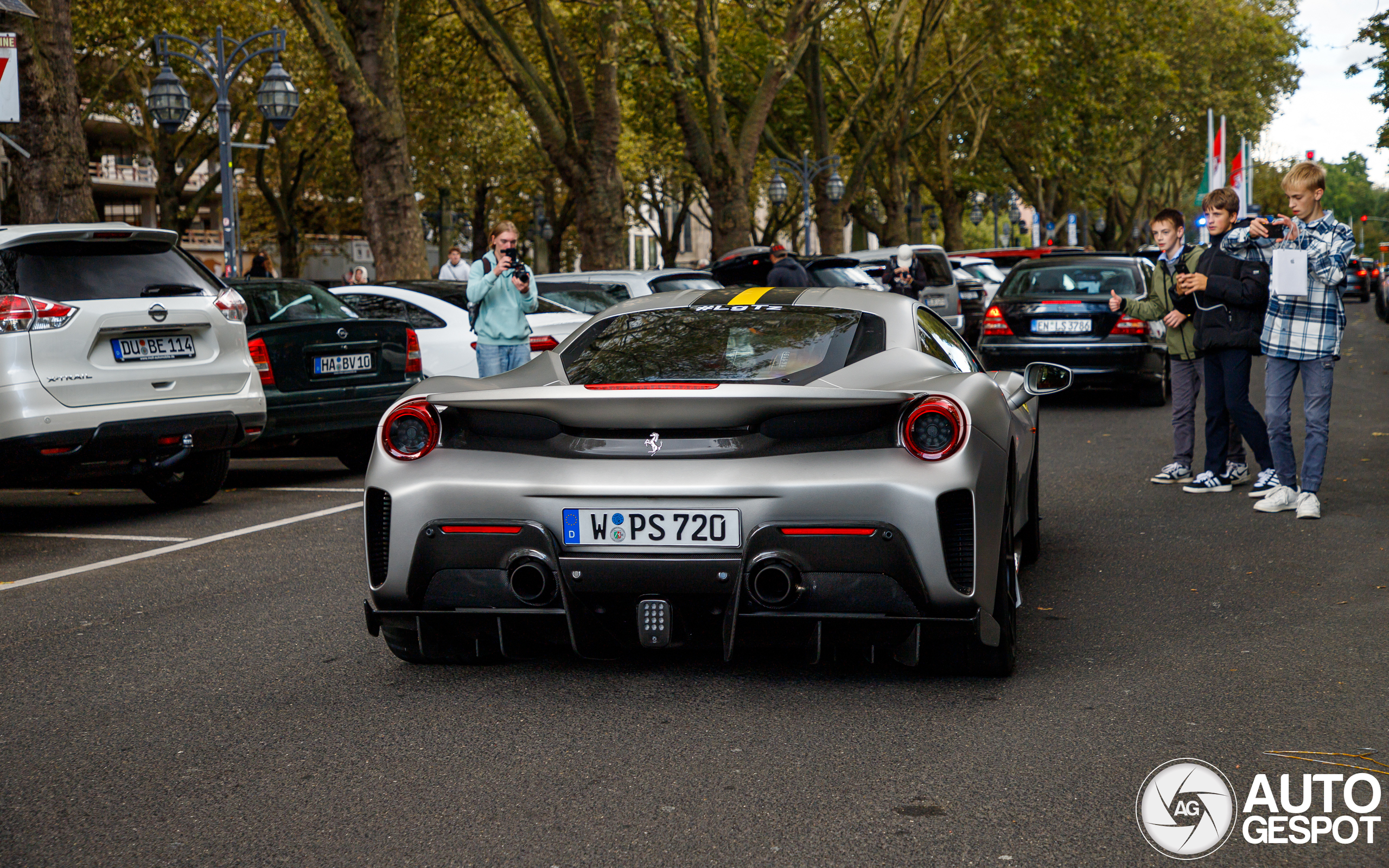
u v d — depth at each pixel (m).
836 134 33.94
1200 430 12.13
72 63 12.73
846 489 3.90
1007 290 14.33
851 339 4.57
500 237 9.90
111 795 3.47
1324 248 7.15
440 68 28.22
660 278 12.94
